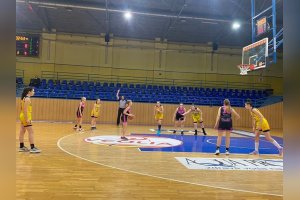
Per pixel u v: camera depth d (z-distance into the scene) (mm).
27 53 16828
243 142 9227
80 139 8367
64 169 4547
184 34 17500
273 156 6508
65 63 17375
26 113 5742
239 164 5469
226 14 14594
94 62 17641
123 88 16359
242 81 18844
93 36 17688
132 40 18062
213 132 12312
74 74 17422
